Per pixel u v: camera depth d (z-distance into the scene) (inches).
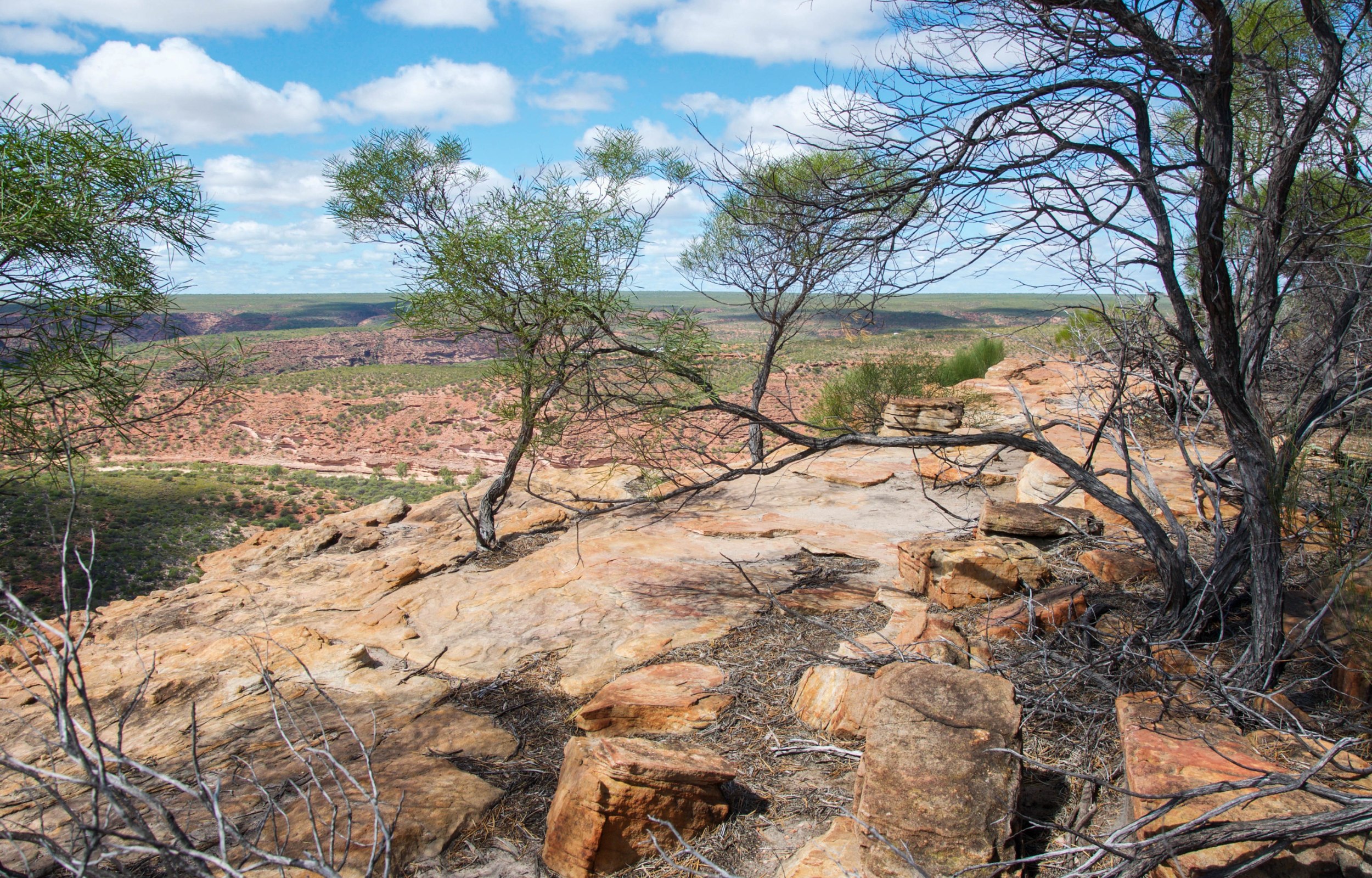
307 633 255.4
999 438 179.2
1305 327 190.7
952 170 147.9
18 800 168.9
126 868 129.4
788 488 406.9
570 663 217.3
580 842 125.1
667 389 211.9
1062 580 223.8
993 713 128.8
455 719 187.6
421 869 129.2
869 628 219.9
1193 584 174.6
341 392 3070.9
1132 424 219.0
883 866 113.0
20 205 137.1
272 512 1792.6
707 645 219.3
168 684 228.7
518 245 280.1
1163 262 144.8
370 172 328.5
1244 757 116.2
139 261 155.4
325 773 161.0
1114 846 98.6
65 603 80.9
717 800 135.7
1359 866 95.3
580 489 448.1
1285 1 167.9
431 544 397.7
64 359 138.9
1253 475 145.3
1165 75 137.1
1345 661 143.8
